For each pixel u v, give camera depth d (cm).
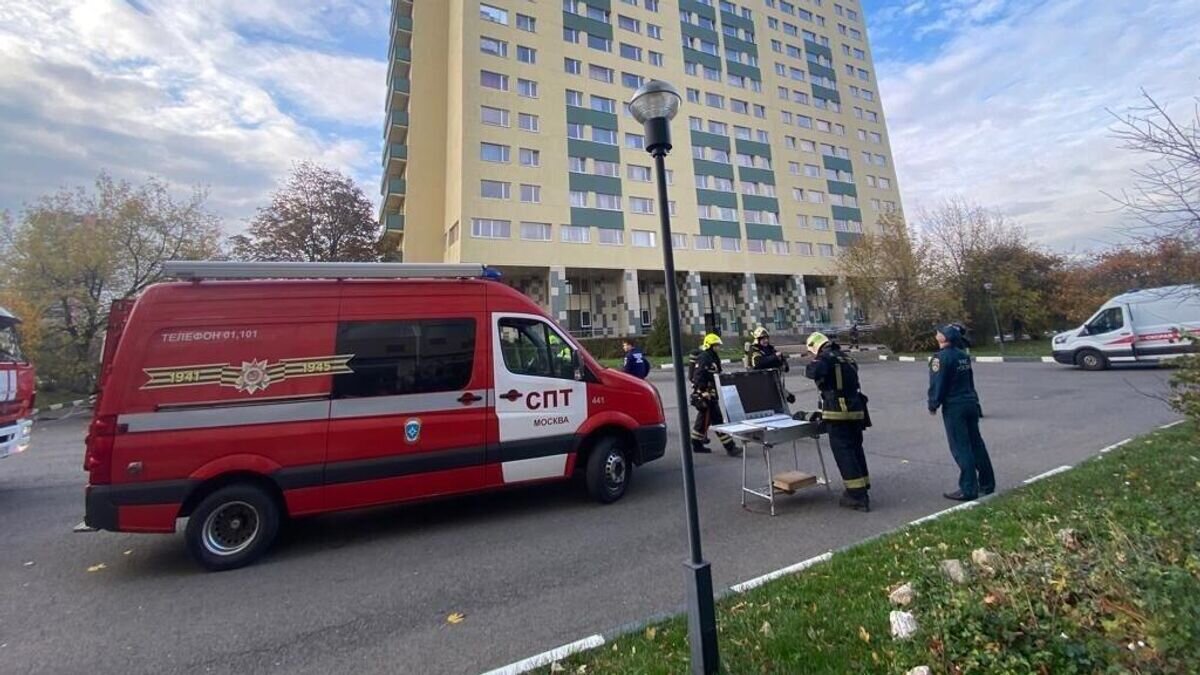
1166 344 1484
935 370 564
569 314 3541
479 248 3009
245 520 468
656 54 3925
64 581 434
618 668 271
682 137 3931
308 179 2822
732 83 4306
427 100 3597
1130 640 222
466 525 549
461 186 3014
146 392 446
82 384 1959
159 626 358
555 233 3262
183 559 480
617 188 3534
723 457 826
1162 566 264
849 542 454
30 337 1816
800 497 598
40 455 1030
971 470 541
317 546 501
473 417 546
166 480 440
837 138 4912
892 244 2831
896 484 624
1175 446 604
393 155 3644
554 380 593
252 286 494
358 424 502
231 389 467
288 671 301
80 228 1912
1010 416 991
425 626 345
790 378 1858
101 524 424
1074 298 2819
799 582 358
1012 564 308
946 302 2750
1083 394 1198
